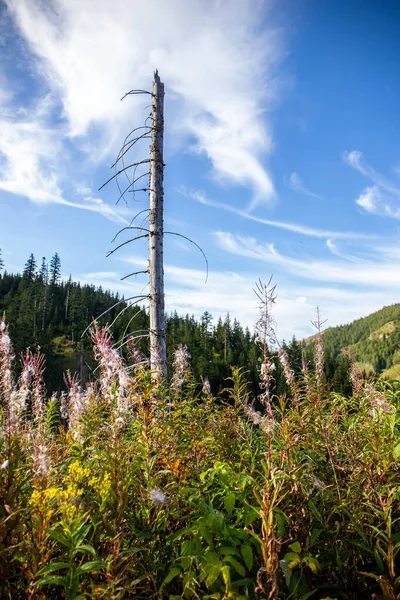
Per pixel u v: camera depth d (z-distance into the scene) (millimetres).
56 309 94500
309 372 4605
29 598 2232
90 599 2422
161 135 8117
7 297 97000
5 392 2902
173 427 3965
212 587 2598
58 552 2793
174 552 2961
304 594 2676
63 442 4730
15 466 2566
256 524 3062
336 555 2953
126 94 8078
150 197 7930
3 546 2291
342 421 4461
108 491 2730
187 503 3262
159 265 7590
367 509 3156
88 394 4668
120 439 3154
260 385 2975
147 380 3467
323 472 3826
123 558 2355
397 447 3176
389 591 2346
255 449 4309
